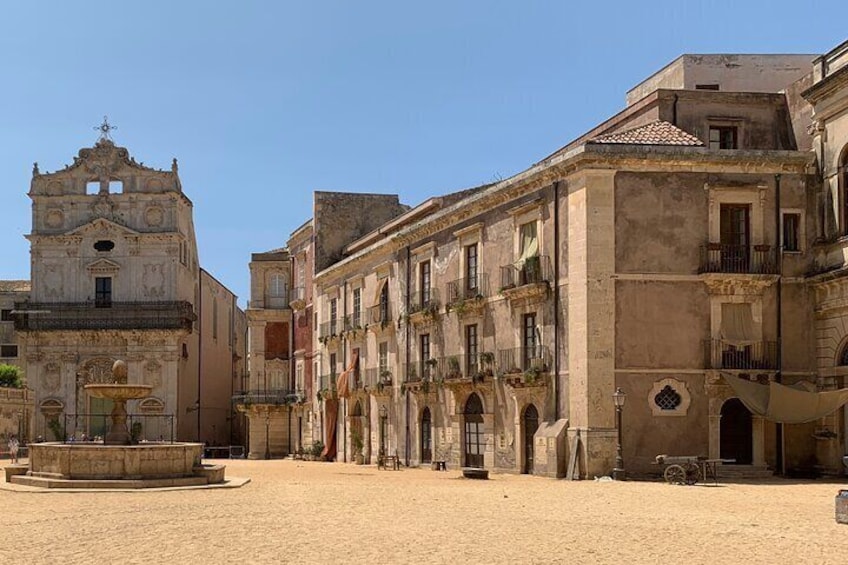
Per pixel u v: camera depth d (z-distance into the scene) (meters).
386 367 55.03
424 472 43.53
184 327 72.94
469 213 44.81
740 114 39.28
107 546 17.52
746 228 36.44
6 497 26.98
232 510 23.55
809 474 34.84
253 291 79.31
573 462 35.06
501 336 41.59
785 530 19.31
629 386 35.00
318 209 69.50
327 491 29.75
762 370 35.34
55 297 73.75
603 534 18.83
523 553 16.53
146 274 73.81
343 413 62.59
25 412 70.38
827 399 33.75
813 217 36.47
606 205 35.50
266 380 77.88
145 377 73.00
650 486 30.64
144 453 30.95
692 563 15.55
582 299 35.44
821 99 36.09
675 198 35.81
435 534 18.89
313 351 71.06
